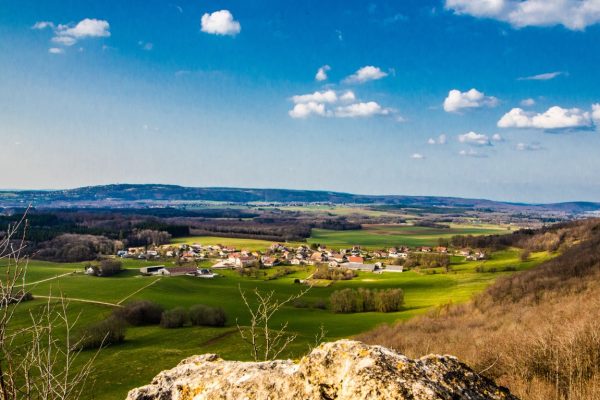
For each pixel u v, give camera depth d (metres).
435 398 3.94
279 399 4.57
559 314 22.92
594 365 9.92
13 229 4.55
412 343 29.61
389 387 4.03
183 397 5.27
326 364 4.65
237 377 5.21
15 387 4.32
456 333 30.12
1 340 4.25
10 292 4.36
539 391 9.07
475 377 4.80
